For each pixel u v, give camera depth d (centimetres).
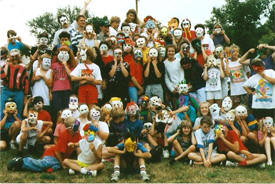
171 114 744
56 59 834
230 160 664
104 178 580
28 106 766
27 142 723
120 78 830
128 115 695
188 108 773
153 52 845
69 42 867
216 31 1020
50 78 798
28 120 714
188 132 685
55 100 780
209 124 668
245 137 708
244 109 720
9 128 750
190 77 851
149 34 984
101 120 742
